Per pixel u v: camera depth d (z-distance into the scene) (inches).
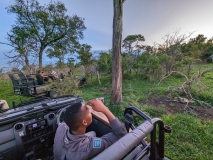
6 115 64.8
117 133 42.1
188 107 179.3
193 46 494.3
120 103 189.6
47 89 202.8
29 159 67.1
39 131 69.7
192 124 129.7
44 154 73.4
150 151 41.8
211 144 105.0
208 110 171.0
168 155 94.0
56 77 252.4
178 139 111.7
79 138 37.9
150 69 391.9
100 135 68.9
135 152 40.9
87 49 384.8
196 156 92.1
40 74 230.4
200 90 217.6
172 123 131.6
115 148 27.2
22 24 483.2
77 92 201.5
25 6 471.2
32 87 199.8
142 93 249.9
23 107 78.5
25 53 429.1
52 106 75.7
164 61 395.5
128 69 431.8
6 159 61.5
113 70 189.2
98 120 68.3
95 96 244.4
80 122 37.0
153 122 40.0
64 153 37.3
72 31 564.1
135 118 134.2
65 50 563.5
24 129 64.7
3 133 60.3
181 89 229.1
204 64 570.6
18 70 383.9
